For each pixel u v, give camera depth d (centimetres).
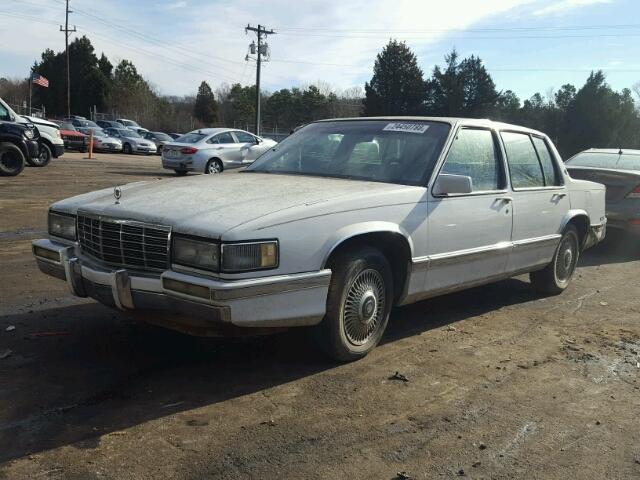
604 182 895
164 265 347
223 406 345
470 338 486
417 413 348
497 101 7006
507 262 529
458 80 6938
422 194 432
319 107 8762
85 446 295
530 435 328
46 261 416
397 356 436
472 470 291
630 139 5947
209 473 277
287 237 346
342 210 378
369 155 479
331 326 388
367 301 408
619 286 699
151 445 299
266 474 278
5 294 545
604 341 492
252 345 442
